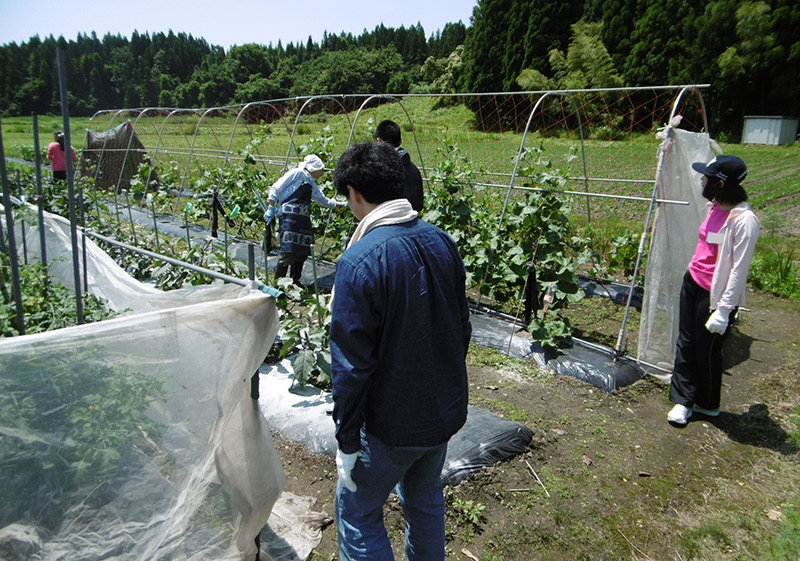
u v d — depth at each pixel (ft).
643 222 32.19
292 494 9.69
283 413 11.90
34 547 5.41
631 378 14.40
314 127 77.56
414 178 14.53
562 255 16.87
